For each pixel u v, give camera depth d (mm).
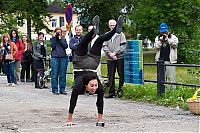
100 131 9953
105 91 17125
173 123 11047
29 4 53844
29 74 25109
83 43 10695
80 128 10297
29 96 17281
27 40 25188
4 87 21312
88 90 10461
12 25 51969
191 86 14758
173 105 14398
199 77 19938
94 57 10891
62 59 18172
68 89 20234
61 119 11672
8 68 21984
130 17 61000
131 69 16953
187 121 11367
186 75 23219
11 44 21984
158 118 11891
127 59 17047
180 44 49344
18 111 13141
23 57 24750
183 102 14367
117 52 16719
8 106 14234
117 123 11047
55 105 14523
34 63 20953
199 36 50750
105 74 24156
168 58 16062
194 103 12422
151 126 10609
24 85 22625
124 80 17156
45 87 21000
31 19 54562
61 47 18125
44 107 14016
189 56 29703
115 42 16734
